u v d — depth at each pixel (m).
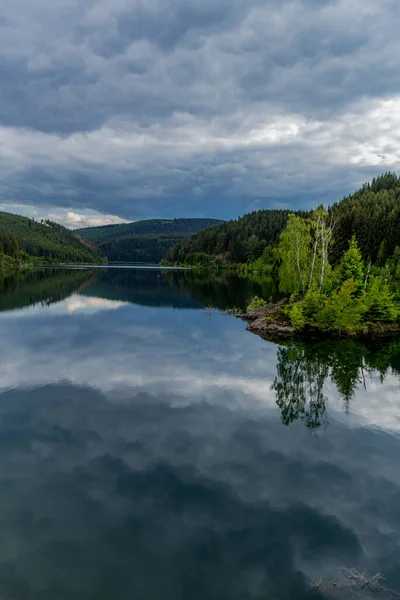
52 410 19.30
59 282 102.31
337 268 46.53
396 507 12.08
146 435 16.75
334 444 16.19
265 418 18.69
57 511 11.74
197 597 8.78
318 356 30.77
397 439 16.77
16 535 10.74
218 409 19.66
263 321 42.56
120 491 12.73
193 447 15.72
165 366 27.08
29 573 9.45
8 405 19.88
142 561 9.83
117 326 42.16
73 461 14.59
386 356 31.09
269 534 10.80
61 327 41.00
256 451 15.49
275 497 12.49
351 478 13.66
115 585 9.11
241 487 13.02
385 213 120.06
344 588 9.04
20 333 37.56
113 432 17.03
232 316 50.28
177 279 122.25
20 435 16.67
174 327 42.12
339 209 128.62
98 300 65.56
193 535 10.74
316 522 11.31
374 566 9.72
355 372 26.59
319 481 13.42
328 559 9.93
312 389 23.02
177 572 9.49
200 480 13.38
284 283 57.28
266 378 24.88
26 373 25.09
